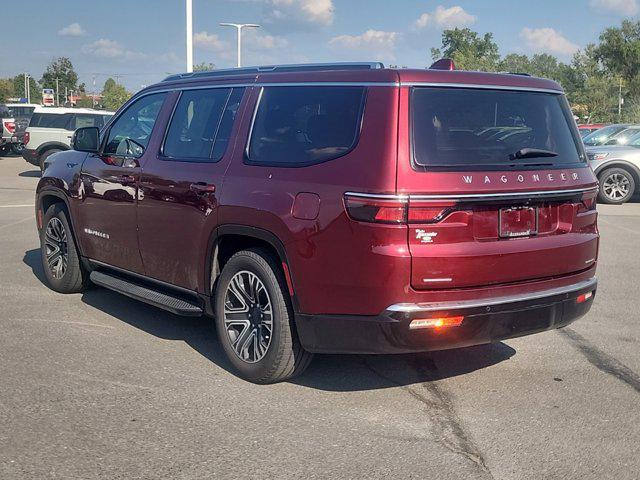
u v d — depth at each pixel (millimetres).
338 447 3779
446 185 3938
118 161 5832
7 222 11320
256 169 4570
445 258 3936
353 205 3965
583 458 3693
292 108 4543
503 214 4160
